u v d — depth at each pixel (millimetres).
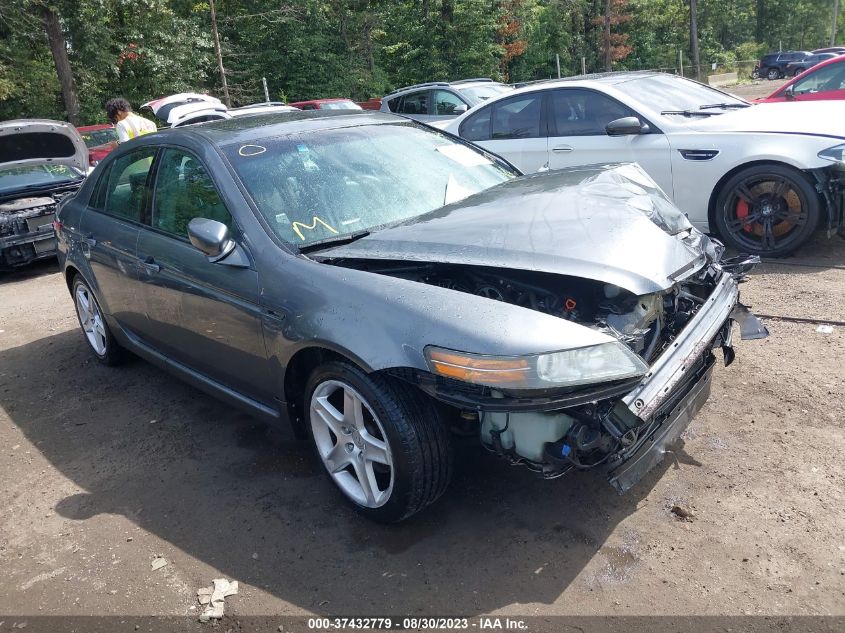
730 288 3176
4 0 18641
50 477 3619
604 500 2936
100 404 4445
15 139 9203
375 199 3457
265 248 3098
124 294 4184
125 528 3102
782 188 5504
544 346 2318
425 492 2691
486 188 3781
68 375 4996
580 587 2471
